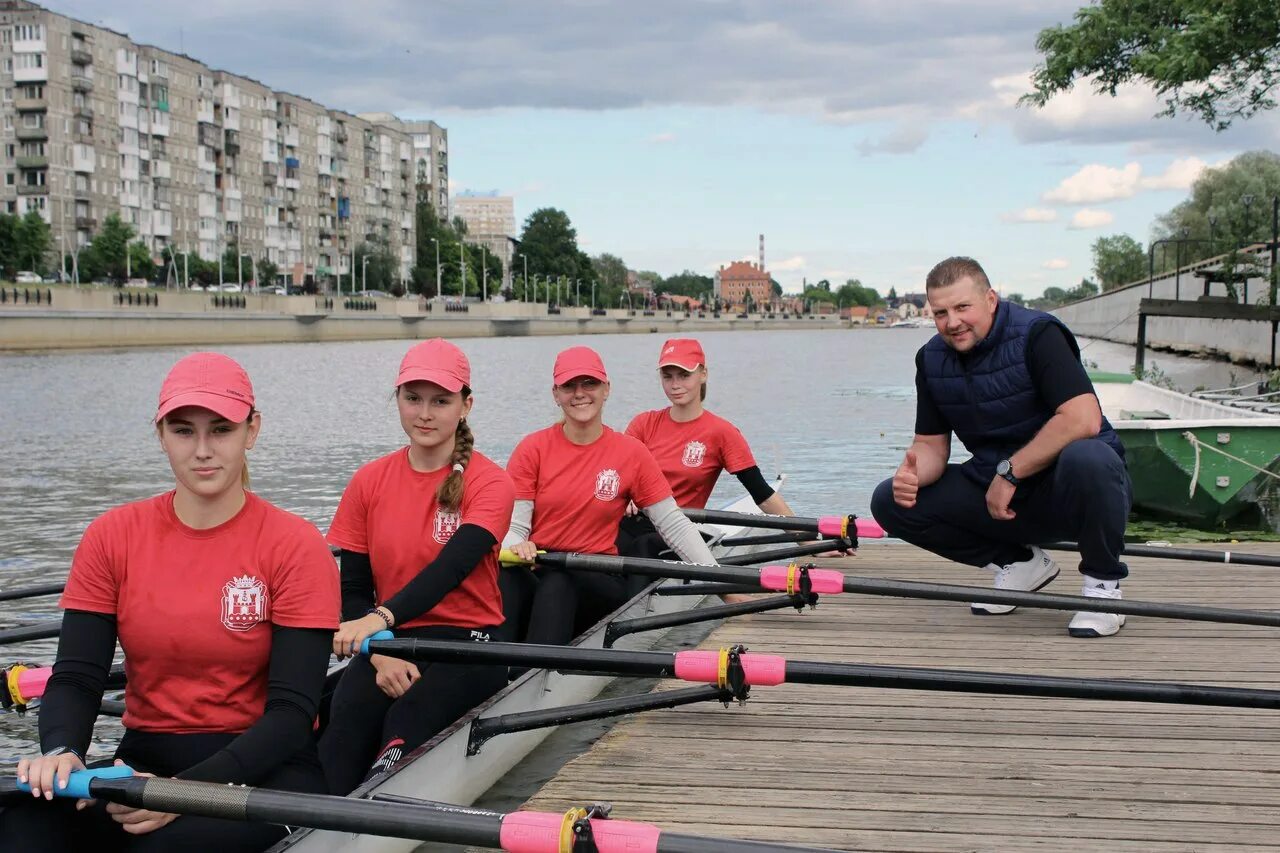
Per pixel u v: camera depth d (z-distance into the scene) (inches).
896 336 6451.8
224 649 134.7
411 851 166.4
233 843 130.4
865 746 188.4
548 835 112.3
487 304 4685.0
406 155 6412.4
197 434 129.0
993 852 148.5
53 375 1681.8
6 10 3636.8
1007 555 274.8
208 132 4571.9
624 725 200.5
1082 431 238.8
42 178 3695.9
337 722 175.3
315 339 3474.4
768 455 832.3
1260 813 158.7
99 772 121.0
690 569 232.8
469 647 167.6
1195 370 1467.8
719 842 109.6
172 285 4072.3
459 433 189.8
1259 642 248.8
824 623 273.0
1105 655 238.8
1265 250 1195.9
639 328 6397.6
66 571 453.4
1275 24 736.3
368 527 192.7
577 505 247.6
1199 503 501.4
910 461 263.4
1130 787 168.6
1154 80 796.6
